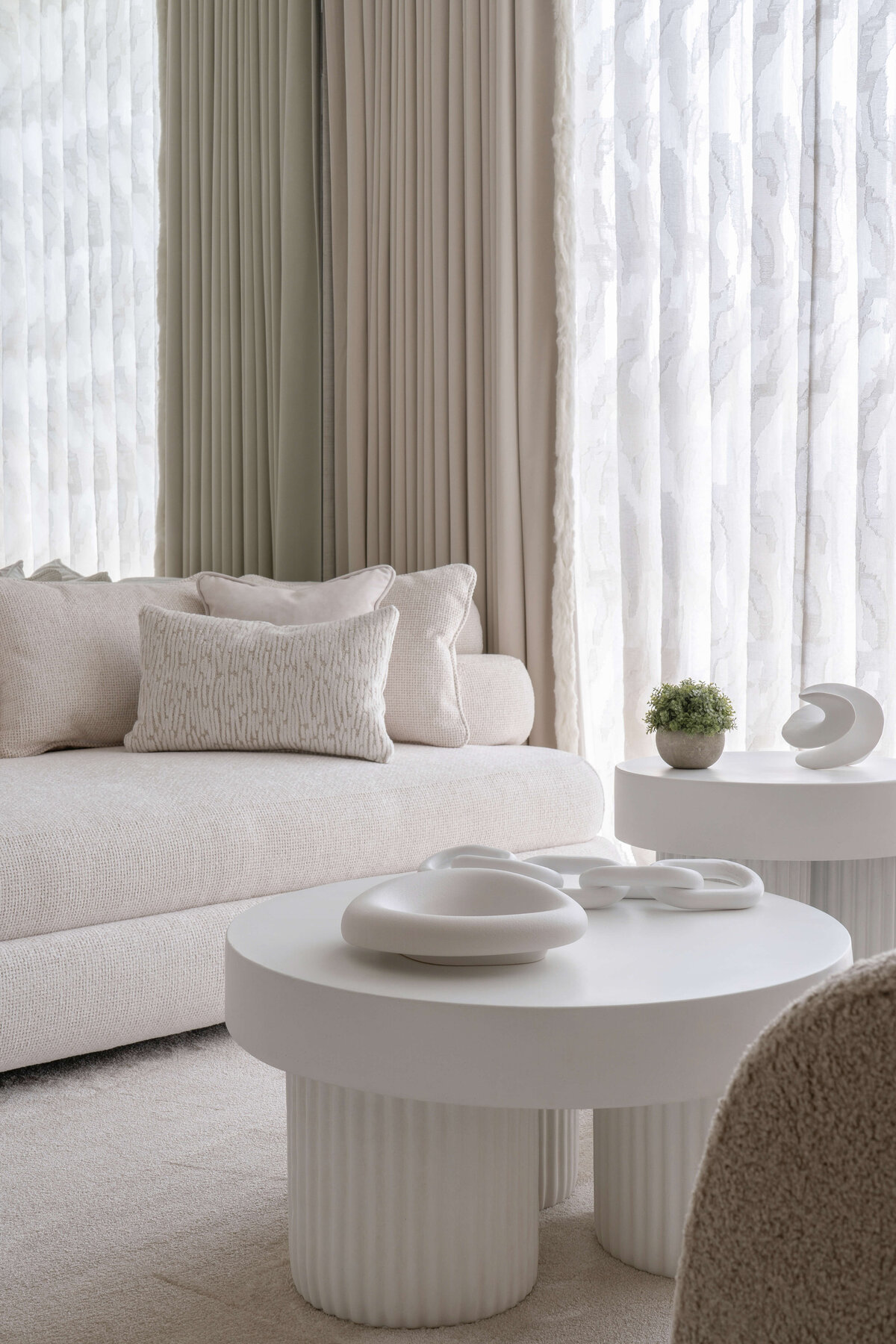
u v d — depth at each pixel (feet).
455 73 10.91
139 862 6.35
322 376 12.48
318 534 12.55
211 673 8.33
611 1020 3.28
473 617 10.59
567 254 10.25
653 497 10.03
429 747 9.04
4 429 16.66
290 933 4.09
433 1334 3.81
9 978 5.83
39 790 6.77
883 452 8.48
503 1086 3.28
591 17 10.21
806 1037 1.73
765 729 9.13
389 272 11.66
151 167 14.67
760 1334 1.81
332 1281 3.90
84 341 15.78
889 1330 1.69
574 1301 4.02
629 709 10.07
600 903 4.40
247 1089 6.03
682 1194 4.12
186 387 13.78
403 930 3.56
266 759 7.98
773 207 8.91
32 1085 6.09
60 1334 3.80
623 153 9.84
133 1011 6.27
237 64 12.87
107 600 9.21
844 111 8.62
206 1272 4.21
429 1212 3.82
